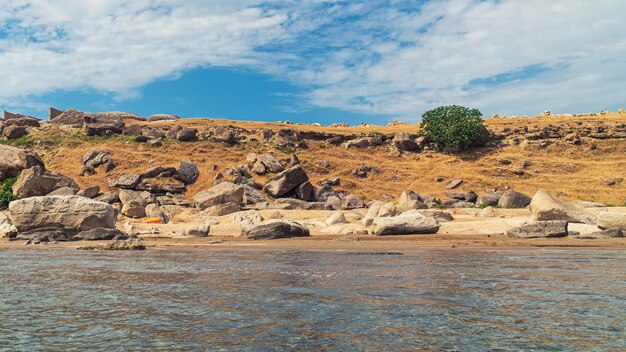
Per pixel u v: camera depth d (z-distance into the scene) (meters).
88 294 9.05
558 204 26.53
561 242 21.23
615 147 71.44
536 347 5.32
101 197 43.94
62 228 27.00
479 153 71.94
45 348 5.49
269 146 68.00
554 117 89.44
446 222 30.41
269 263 14.48
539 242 21.45
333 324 6.43
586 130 75.50
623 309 7.20
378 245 21.91
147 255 18.16
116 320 6.82
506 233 25.56
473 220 32.12
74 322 6.74
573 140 73.44
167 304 7.95
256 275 11.58
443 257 15.80
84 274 12.20
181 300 8.29
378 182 63.28
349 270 12.29
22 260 16.31
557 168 67.06
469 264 13.49
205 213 39.47
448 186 61.41
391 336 5.82
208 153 63.38
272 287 9.61
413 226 26.25
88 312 7.39
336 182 60.31
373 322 6.53
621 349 5.21
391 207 33.66
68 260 16.27
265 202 47.47
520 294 8.51
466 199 56.72
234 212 39.84
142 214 39.19
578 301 7.82
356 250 19.59
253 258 16.34
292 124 85.38
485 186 61.03
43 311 7.50
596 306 7.42
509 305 7.55
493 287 9.29
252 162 60.44
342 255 17.12
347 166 65.75
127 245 21.61
